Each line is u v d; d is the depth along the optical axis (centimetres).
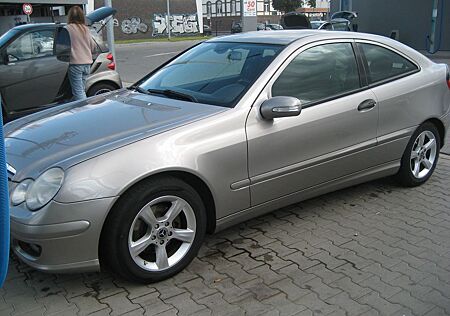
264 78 366
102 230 296
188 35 5778
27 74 760
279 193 371
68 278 327
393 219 413
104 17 852
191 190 322
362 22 2267
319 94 390
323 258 350
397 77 445
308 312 287
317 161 385
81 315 287
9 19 2550
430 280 320
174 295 306
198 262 347
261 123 352
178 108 359
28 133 347
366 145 417
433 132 479
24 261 299
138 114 354
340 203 448
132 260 304
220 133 333
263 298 302
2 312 291
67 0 2786
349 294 305
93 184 286
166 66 461
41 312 291
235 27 5056
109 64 862
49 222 280
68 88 798
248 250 363
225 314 286
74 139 321
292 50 387
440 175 519
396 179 480
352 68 417
